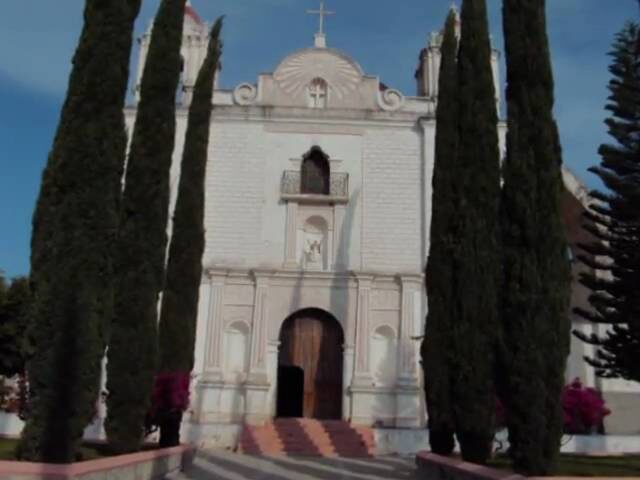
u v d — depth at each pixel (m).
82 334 10.36
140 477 12.66
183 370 17.30
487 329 13.66
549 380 10.69
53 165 10.91
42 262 10.53
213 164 26.59
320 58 27.98
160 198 14.69
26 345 10.34
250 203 26.28
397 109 27.33
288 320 25.62
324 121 27.09
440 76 17.48
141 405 13.62
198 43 28.41
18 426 20.52
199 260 18.34
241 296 25.50
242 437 22.52
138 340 13.77
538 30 12.14
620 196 19.67
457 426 13.52
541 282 10.98
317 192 26.80
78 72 11.34
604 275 26.11
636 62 19.86
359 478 15.66
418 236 26.08
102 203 10.92
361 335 24.92
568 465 12.31
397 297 25.53
